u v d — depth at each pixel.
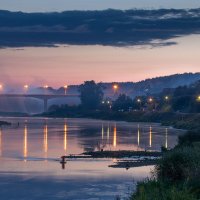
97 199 53.12
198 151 44.12
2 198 54.72
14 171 75.81
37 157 97.12
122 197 53.22
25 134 183.88
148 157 97.12
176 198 32.66
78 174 72.38
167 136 171.62
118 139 155.62
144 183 39.12
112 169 78.06
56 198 54.50
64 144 133.38
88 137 166.38
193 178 38.97
